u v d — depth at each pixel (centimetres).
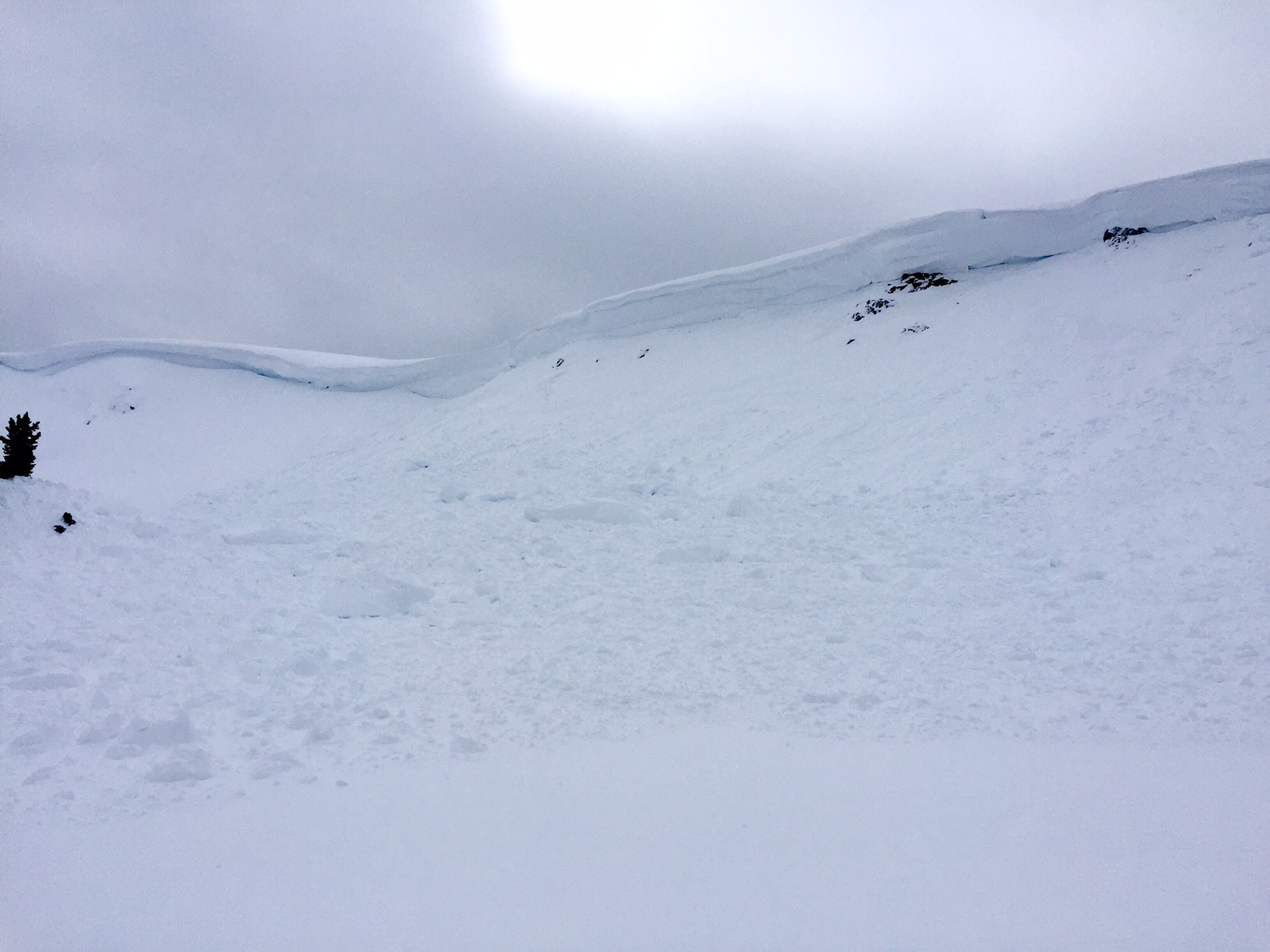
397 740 585
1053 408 1627
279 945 311
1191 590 882
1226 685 661
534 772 511
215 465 3416
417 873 369
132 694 633
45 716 581
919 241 2850
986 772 496
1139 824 412
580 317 3734
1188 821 415
